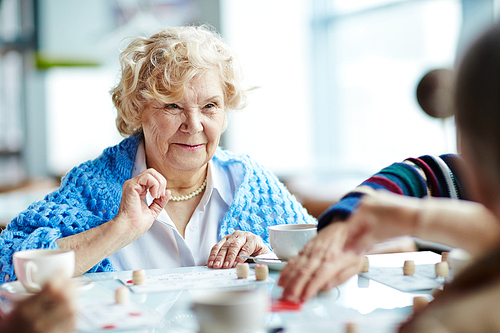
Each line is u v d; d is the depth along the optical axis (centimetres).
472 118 33
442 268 84
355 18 510
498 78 31
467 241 51
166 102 119
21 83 586
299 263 65
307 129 542
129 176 129
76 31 579
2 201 263
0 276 97
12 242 102
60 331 49
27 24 586
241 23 515
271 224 133
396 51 463
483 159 33
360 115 514
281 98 532
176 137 123
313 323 61
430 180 87
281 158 532
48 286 50
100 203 121
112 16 559
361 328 59
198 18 518
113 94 134
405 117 455
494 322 31
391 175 85
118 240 104
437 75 101
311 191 273
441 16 405
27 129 587
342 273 74
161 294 79
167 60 119
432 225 53
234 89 132
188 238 130
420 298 67
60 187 124
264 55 525
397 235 57
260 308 59
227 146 512
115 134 567
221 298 62
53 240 102
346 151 536
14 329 48
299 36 536
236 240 108
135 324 63
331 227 66
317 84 543
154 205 111
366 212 58
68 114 576
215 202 135
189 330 62
